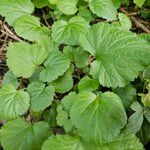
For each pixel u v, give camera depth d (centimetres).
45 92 25
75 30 28
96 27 26
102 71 24
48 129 24
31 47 27
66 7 30
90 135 21
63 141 22
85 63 27
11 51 26
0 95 25
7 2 30
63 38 28
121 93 25
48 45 28
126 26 30
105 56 25
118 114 21
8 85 25
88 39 26
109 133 21
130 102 25
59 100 27
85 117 21
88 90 25
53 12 33
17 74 26
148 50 24
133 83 27
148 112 24
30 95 25
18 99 24
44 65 26
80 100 22
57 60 26
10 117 24
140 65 24
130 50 24
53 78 25
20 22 29
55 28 28
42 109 24
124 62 24
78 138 22
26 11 31
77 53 27
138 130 23
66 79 26
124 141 22
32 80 27
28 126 24
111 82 24
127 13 35
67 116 24
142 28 33
